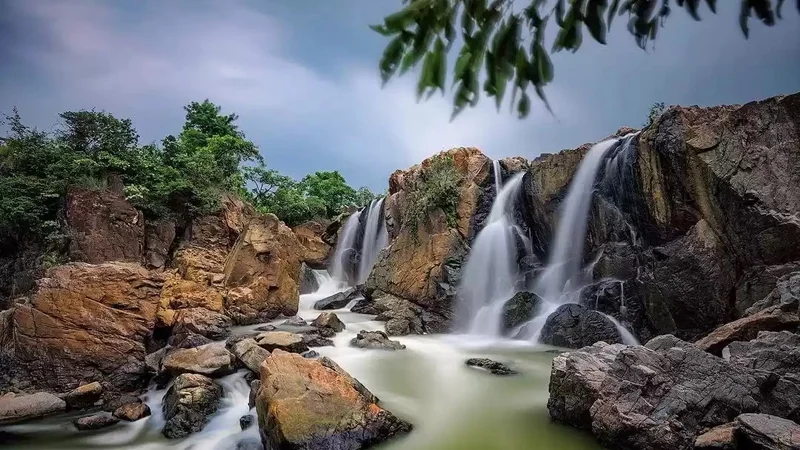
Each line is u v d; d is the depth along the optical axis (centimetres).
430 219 2030
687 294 1275
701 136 1340
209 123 2867
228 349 1212
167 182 1841
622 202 1593
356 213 2955
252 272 1712
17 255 1642
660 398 727
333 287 2708
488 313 1744
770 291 1145
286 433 730
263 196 3014
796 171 1230
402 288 1972
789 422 615
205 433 901
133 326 1275
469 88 191
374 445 789
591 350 941
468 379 1112
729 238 1273
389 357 1291
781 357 756
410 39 182
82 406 1073
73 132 1795
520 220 2003
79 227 1548
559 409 863
